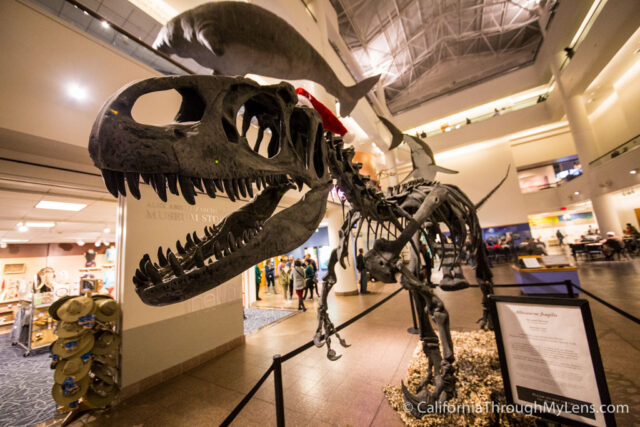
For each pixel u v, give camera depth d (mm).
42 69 2352
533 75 12742
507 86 13180
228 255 896
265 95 1148
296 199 5871
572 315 1489
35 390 3262
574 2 9180
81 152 2613
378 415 2354
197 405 2748
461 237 2867
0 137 2232
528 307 1625
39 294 4789
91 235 7438
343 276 8352
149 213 3363
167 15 5102
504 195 13828
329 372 3189
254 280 8414
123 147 661
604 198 9922
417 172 3840
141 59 3027
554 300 1540
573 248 11086
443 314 2082
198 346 3713
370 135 11031
